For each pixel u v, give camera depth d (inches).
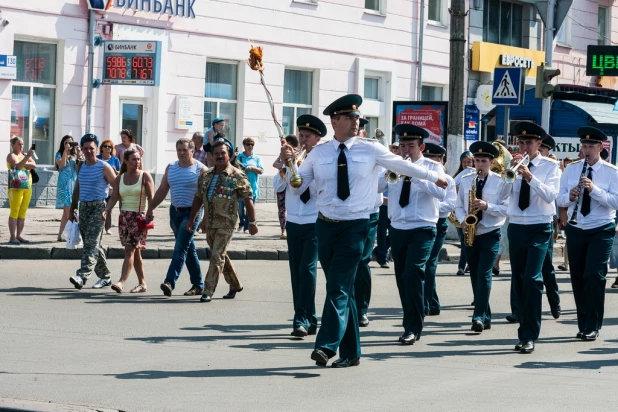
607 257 534.6
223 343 498.0
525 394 398.3
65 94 1142.3
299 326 518.3
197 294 661.3
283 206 989.8
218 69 1311.5
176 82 1244.5
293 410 361.4
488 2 1702.8
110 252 836.0
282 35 1365.7
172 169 652.1
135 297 642.8
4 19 1078.4
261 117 1350.9
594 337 539.2
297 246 530.9
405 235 518.3
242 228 1058.7
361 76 1481.3
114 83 1143.0
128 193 658.8
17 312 569.3
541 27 1800.0
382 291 717.3
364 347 501.7
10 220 839.1
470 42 1657.2
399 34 1541.6
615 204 525.3
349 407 367.9
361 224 428.8
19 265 775.7
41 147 1136.2
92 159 667.4
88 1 1148.5
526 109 1381.6
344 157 427.2
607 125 1348.4
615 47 1125.7
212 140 1045.8
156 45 1127.0
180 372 426.0
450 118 986.1
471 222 547.8
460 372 442.9
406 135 520.7
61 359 446.3
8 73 1081.4
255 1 1330.0
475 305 556.4
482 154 554.6
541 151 619.8
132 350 472.4
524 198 511.5
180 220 652.1
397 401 379.9
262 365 444.8
